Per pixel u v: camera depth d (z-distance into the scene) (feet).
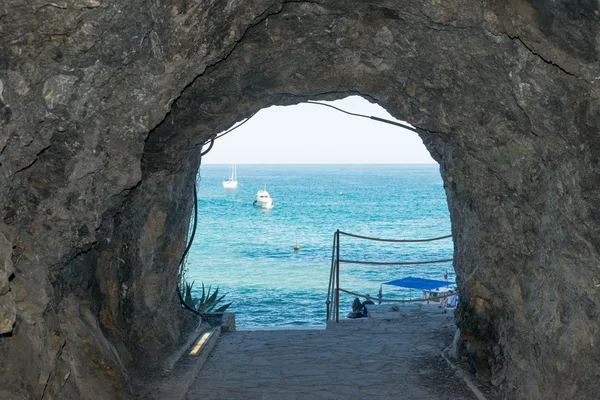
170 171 26.22
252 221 254.27
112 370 21.49
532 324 20.93
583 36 14.35
